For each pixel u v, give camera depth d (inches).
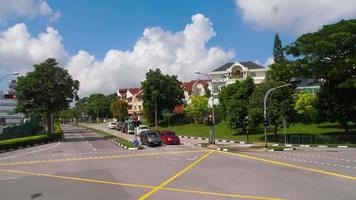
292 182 682.8
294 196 557.3
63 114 7308.1
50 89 2268.7
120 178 762.8
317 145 1750.7
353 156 1189.1
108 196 584.1
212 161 1055.0
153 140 1710.1
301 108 2440.9
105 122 5433.1
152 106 3550.7
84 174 836.0
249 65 4298.7
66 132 3400.6
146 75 3563.0
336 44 1847.9
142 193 600.1
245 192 591.2
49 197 592.4
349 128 2331.4
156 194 588.4
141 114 4414.4
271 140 2025.1
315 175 769.6
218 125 2994.6
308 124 2593.5
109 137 2389.3
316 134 2123.5
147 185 673.0
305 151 1411.2
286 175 770.8
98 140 2220.7
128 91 5403.5
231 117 2273.6
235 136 2317.9
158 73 3558.1
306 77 1999.3
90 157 1241.4
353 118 1973.4
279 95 1931.6
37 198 587.8
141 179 743.1
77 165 1018.7
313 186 640.4
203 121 3255.4
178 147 1656.0
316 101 2046.0
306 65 1909.4
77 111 7071.9
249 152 1365.7
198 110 3238.2
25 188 682.2
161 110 3582.7
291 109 1926.7
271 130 2444.6
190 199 544.4
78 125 5270.7
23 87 2234.3
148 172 843.4
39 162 1129.4
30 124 2701.8
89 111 6200.8
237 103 2265.0
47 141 2172.7
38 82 2272.4
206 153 1328.7
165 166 951.0
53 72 2305.6
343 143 1827.0
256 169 870.4
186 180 719.7
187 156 1221.1
